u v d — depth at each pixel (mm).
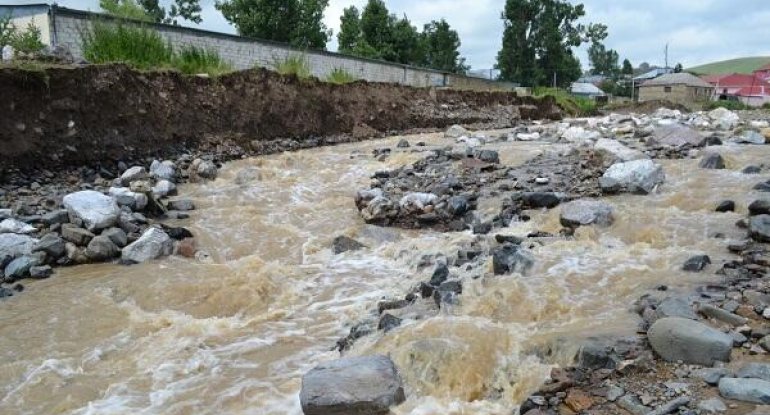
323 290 7742
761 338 4879
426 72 31125
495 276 6980
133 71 13281
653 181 9773
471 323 5691
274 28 36250
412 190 11531
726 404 4039
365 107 19562
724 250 7242
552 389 4496
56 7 14562
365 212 10344
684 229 8008
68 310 7055
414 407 4598
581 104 34969
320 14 38594
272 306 7289
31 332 6516
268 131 16109
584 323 5613
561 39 58500
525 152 13656
